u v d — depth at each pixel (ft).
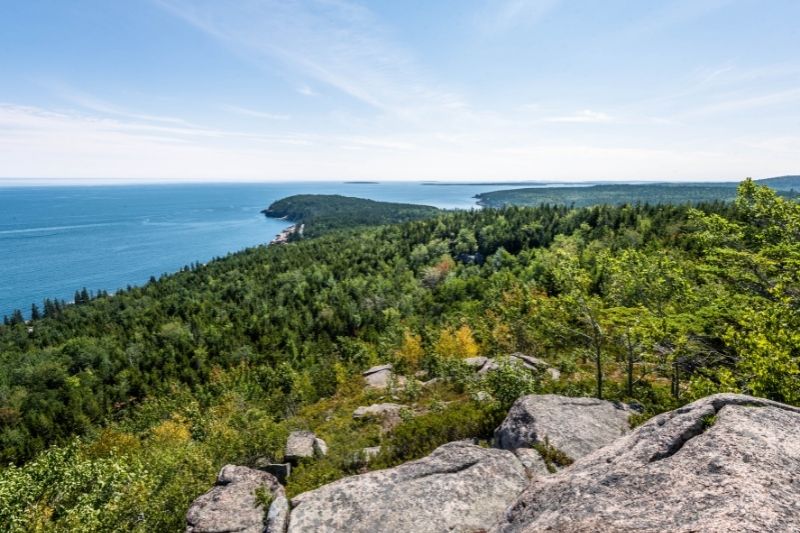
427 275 442.50
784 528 12.03
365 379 136.98
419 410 80.94
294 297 440.86
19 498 47.78
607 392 62.49
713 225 74.54
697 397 44.34
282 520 28.43
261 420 72.13
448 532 25.04
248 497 34.40
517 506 20.33
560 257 67.46
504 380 60.13
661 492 15.31
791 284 50.42
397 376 121.08
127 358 325.42
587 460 21.24
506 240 485.97
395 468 31.76
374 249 579.89
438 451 33.37
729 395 21.16
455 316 248.93
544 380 70.69
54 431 233.35
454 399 86.17
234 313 398.62
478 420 47.44
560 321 69.46
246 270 537.24
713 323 56.08
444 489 28.53
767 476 14.49
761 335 38.37
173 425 151.02
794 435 17.25
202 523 31.48
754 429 17.60
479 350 151.53
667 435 19.11
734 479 14.53
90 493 49.96
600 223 442.91
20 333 407.64
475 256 490.08
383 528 25.73
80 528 43.09
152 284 525.75
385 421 77.41
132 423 210.38
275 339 324.60
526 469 31.12
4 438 223.10
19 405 265.34
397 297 410.52
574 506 16.69
